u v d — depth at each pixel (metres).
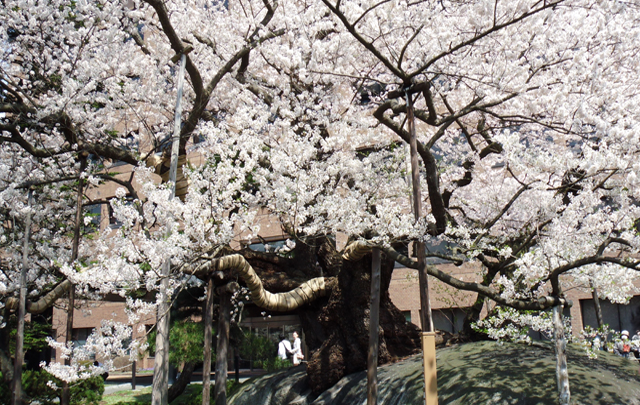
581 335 7.76
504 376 7.73
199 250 7.82
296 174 8.35
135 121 12.44
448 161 13.55
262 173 8.52
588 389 7.21
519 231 9.40
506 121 10.12
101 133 11.47
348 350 10.09
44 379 11.95
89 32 11.28
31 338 15.66
